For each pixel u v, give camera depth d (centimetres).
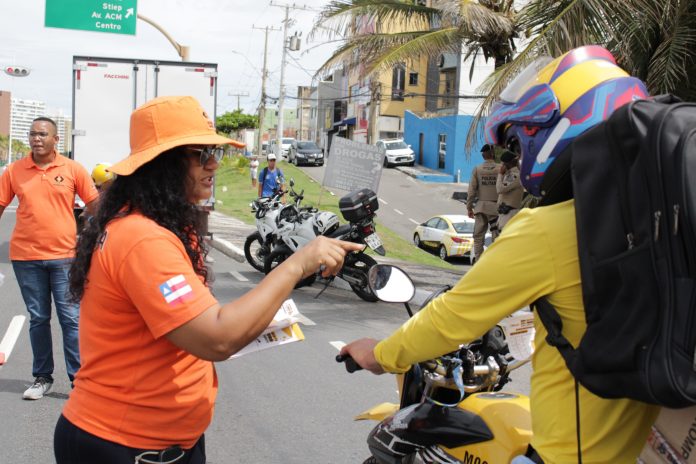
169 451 213
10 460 415
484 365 269
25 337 690
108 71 1214
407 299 263
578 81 205
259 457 425
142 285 196
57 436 216
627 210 164
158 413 210
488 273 191
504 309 191
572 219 185
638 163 161
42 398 518
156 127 212
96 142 1216
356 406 512
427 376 268
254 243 1384
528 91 213
